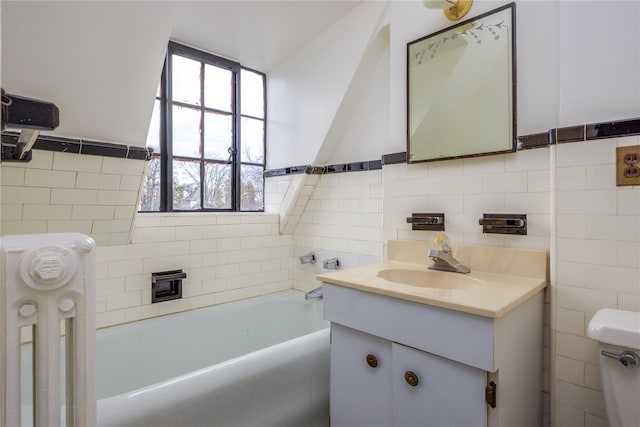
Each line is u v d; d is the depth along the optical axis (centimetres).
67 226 170
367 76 211
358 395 130
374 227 212
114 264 192
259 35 223
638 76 114
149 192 219
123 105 150
